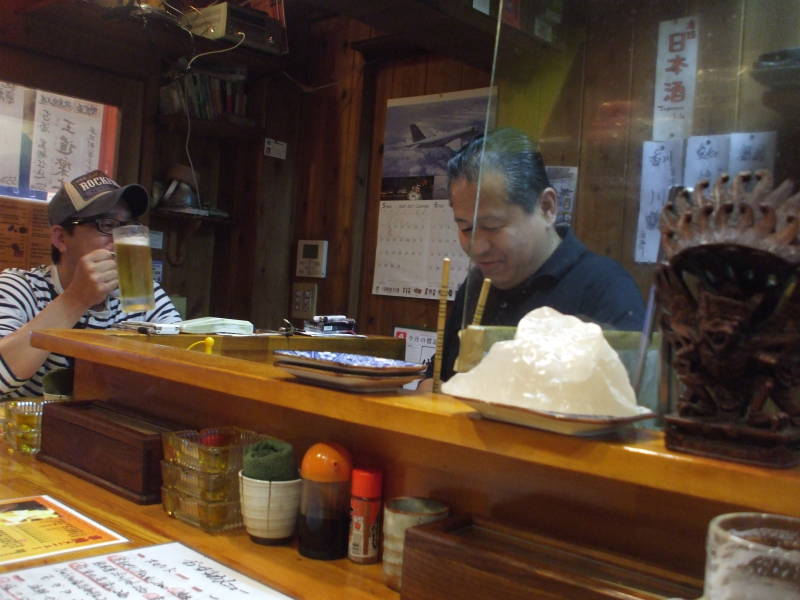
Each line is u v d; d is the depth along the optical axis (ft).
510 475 3.43
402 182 11.73
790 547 2.07
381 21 8.57
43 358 7.40
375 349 7.39
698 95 3.58
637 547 3.05
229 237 13.25
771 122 3.38
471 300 3.93
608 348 2.93
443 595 3.00
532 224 3.81
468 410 3.24
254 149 12.92
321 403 3.58
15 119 10.40
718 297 2.54
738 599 1.99
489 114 4.15
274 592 3.24
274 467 3.86
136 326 6.11
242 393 3.97
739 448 2.51
